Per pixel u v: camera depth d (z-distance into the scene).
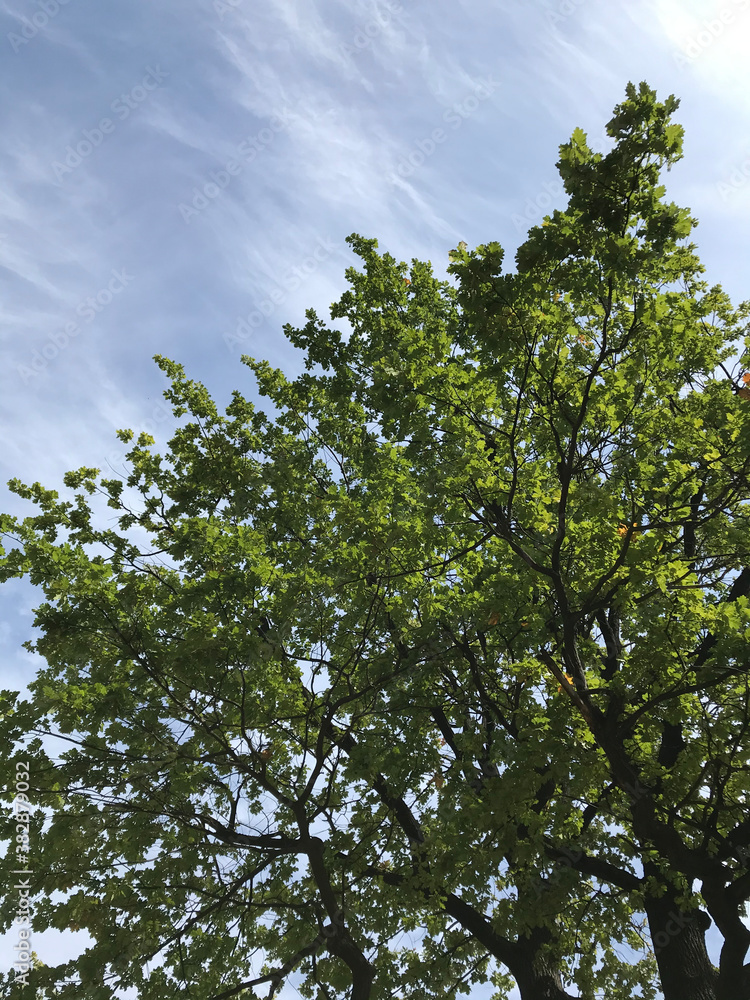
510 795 8.41
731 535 9.38
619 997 11.20
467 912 11.66
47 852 9.15
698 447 8.64
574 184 6.57
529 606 9.13
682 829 9.72
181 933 9.91
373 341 13.54
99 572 8.84
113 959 9.18
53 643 9.09
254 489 12.62
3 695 9.66
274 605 9.23
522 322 7.23
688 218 6.50
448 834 9.28
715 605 8.28
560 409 7.92
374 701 10.84
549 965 11.00
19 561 9.08
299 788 10.55
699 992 10.15
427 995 11.45
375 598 10.14
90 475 11.58
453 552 10.30
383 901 11.72
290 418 13.98
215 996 9.64
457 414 8.08
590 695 9.62
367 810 11.83
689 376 10.75
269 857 10.58
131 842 9.86
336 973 11.09
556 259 6.86
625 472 8.42
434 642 10.23
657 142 6.32
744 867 9.02
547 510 8.91
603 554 8.24
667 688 8.62
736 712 9.34
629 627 11.01
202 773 9.74
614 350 7.42
